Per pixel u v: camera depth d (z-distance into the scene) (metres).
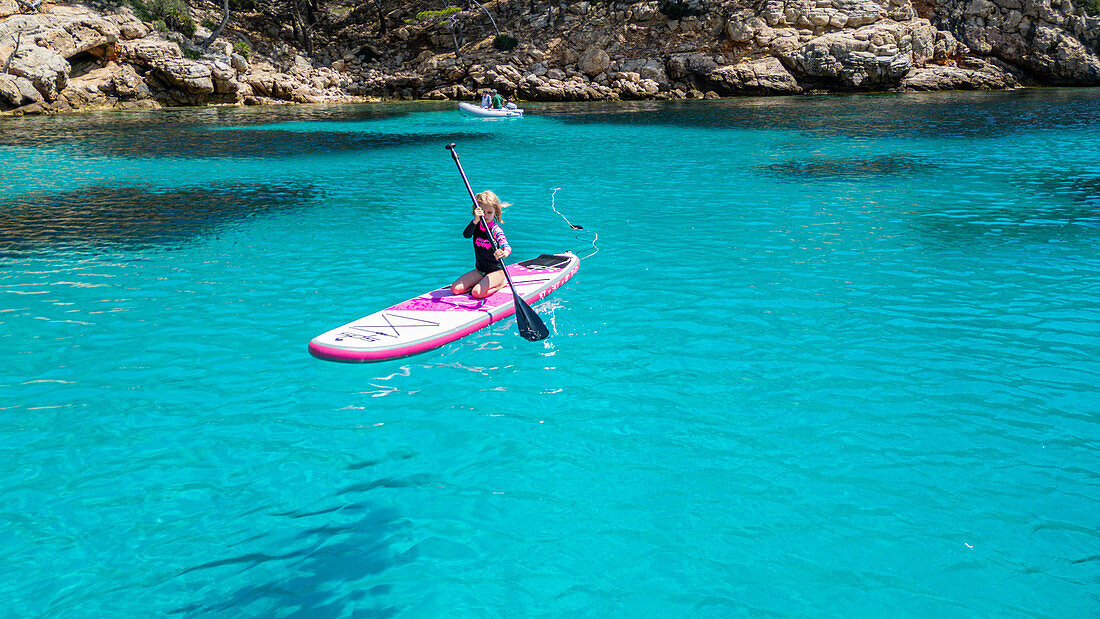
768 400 5.41
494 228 7.17
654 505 4.16
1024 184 14.32
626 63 44.88
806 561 3.66
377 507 4.21
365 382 5.90
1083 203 12.35
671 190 14.71
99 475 4.55
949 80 42.84
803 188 14.51
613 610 3.36
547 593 3.48
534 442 4.90
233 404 5.52
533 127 29.31
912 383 5.62
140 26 38.53
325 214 12.91
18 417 5.30
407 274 9.04
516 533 3.95
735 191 14.40
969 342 6.39
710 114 33.03
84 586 3.56
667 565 3.66
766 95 43.41
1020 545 3.73
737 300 7.68
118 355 6.47
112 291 8.35
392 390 5.74
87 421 5.25
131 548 3.85
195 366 6.24
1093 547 3.70
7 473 4.57
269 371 6.13
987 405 5.24
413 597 3.48
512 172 17.77
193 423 5.23
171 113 35.56
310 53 47.66
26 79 33.75
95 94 36.53
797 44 43.06
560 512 4.12
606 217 12.20
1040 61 43.06
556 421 5.18
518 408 5.40
